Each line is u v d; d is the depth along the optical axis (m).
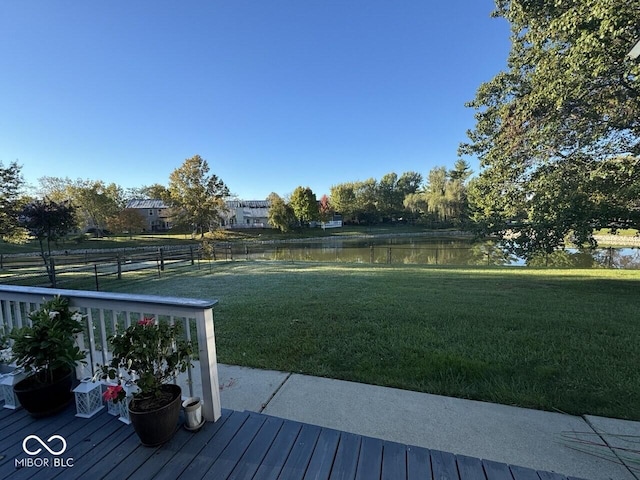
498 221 8.10
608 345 3.13
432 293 5.97
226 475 1.44
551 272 9.25
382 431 1.88
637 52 3.30
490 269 10.44
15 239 12.44
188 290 7.07
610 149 7.01
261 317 4.41
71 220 10.84
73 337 2.22
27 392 1.83
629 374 2.50
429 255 19.36
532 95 6.61
